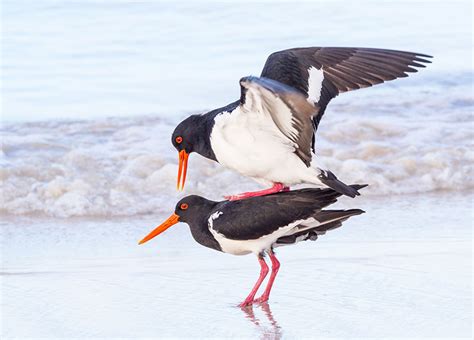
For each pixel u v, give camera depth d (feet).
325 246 44.39
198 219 39.88
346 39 78.18
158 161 54.75
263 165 36.81
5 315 36.14
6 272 41.06
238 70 71.20
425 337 33.78
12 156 54.65
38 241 45.65
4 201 50.49
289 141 36.24
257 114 35.32
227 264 42.78
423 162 56.08
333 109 63.52
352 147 57.77
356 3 87.25
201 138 38.96
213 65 72.43
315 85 37.68
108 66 72.49
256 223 38.06
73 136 58.08
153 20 81.66
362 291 38.63
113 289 39.19
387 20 83.51
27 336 34.14
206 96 65.98
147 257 43.52
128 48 76.02
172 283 40.09
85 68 71.87
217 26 81.00
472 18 84.02
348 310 36.58
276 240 38.99
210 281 40.50
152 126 59.82
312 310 36.70
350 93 66.85
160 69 71.82
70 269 41.65
